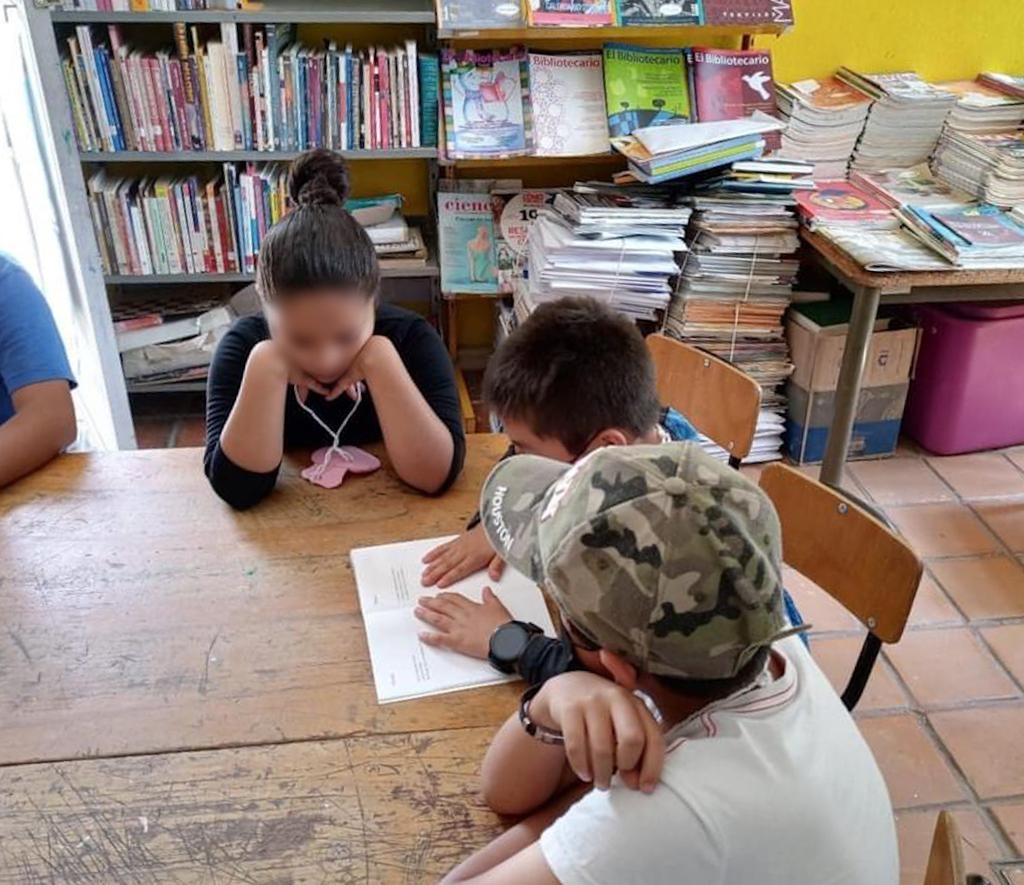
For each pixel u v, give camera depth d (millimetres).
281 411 1423
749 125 2715
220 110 2762
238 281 3025
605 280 2635
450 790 1003
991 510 2785
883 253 2455
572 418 1227
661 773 788
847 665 2221
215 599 1260
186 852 939
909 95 2867
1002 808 1890
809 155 2936
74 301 2953
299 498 1471
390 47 2920
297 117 2791
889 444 3027
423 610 1221
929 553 2600
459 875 897
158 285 3213
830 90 3000
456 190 3078
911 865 1767
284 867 925
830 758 839
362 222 3037
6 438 1527
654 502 738
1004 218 2611
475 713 1093
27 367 1586
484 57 2867
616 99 2855
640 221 2611
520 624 1173
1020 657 2258
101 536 1381
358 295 1411
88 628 1210
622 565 731
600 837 770
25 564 1323
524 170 3229
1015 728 2070
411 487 1499
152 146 2789
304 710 1095
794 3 3047
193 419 3219
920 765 1979
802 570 1393
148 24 2869
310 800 990
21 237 2758
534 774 945
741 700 845
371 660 1161
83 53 2654
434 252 3139
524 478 950
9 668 1149
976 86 3135
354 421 1613
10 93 2656
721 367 1760
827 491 1343
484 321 3432
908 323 2934
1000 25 3148
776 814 780
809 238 2688
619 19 2725
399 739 1060
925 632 2322
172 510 1440
